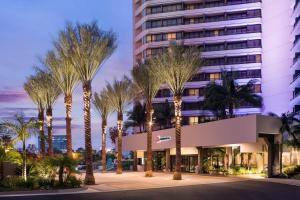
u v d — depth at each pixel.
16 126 32.62
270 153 45.31
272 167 45.25
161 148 65.81
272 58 101.31
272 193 27.56
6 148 33.19
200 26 112.06
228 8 109.62
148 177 47.78
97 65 37.00
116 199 23.94
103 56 37.03
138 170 77.50
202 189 30.77
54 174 31.98
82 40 36.16
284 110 96.50
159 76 45.38
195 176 48.41
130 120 99.06
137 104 98.25
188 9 114.19
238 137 46.03
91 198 24.56
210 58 110.25
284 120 44.53
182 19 114.44
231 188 31.48
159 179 43.41
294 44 75.81
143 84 48.62
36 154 41.22
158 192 28.50
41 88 49.25
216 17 111.69
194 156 60.34
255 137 43.22
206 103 75.50
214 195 26.27
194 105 110.81
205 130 53.12
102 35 36.69
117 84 58.00
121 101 58.44
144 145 73.19
